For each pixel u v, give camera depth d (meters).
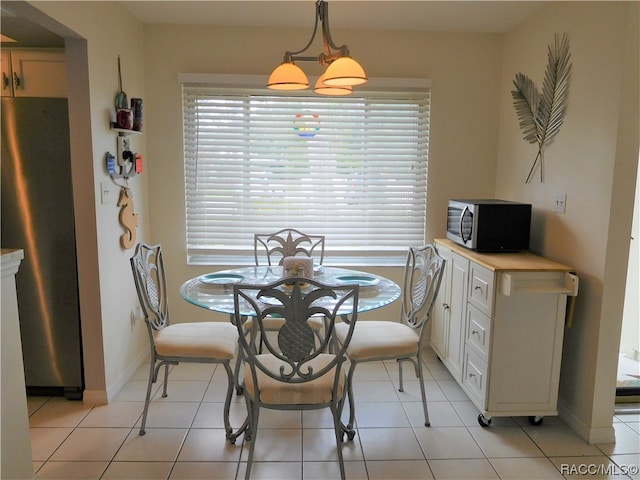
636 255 3.11
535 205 2.79
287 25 3.14
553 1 2.60
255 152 3.31
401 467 2.09
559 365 2.34
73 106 2.37
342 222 3.41
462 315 2.69
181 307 3.43
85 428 2.36
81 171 2.42
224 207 3.35
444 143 3.35
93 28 2.40
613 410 2.27
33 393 2.69
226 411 2.24
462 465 2.11
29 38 2.52
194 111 3.24
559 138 2.54
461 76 3.28
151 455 2.15
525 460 2.15
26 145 2.42
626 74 2.04
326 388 1.94
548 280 2.28
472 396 2.53
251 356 1.86
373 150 3.35
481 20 2.98
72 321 2.57
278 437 2.31
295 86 2.18
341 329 2.54
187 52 3.17
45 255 2.51
